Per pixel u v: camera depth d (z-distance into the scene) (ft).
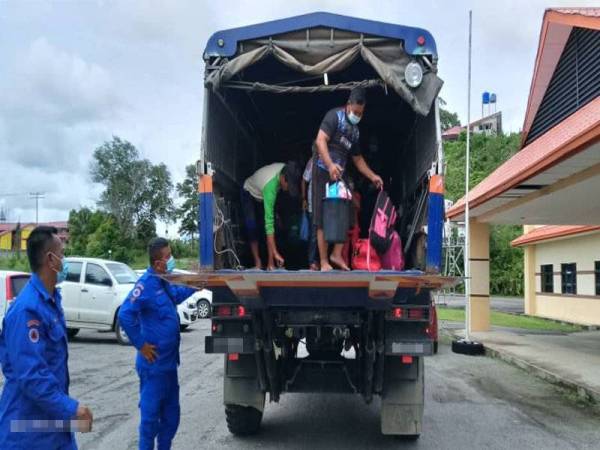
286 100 24.77
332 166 18.45
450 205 59.57
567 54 44.32
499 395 29.48
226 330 19.42
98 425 22.31
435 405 26.96
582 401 28.27
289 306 18.44
